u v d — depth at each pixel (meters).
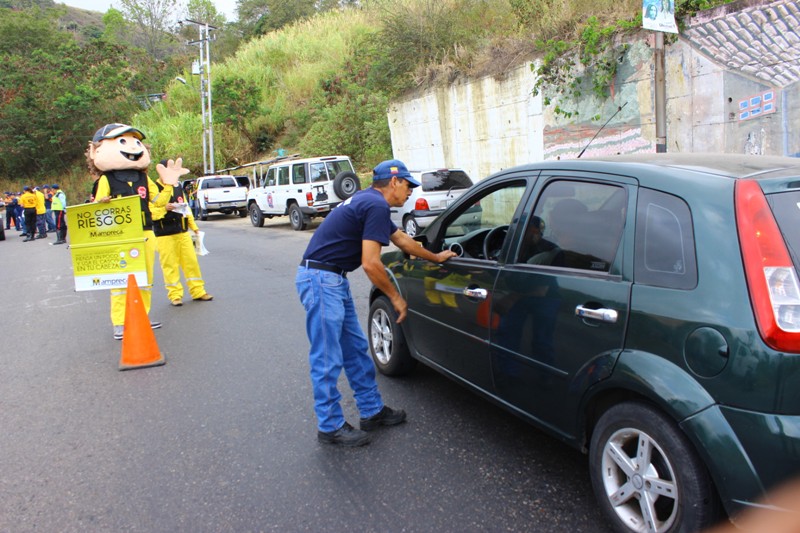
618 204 2.92
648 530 2.56
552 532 2.90
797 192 2.53
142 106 47.06
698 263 2.46
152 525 3.15
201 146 33.94
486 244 3.84
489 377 3.68
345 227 3.77
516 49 14.73
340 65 32.25
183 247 8.41
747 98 9.76
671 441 2.44
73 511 3.32
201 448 4.01
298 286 3.90
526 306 3.28
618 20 12.06
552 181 3.37
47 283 11.34
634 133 11.73
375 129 23.30
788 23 9.20
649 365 2.52
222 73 36.34
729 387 2.26
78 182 43.84
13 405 4.96
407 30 18.56
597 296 2.83
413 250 3.90
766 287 2.26
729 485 2.25
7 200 29.47
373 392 4.14
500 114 15.44
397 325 4.89
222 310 7.95
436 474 3.51
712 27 10.08
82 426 4.47
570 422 3.04
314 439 4.06
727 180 2.56
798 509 2.17
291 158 26.30
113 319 6.86
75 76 46.66
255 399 4.81
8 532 3.14
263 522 3.12
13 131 44.25
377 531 2.98
